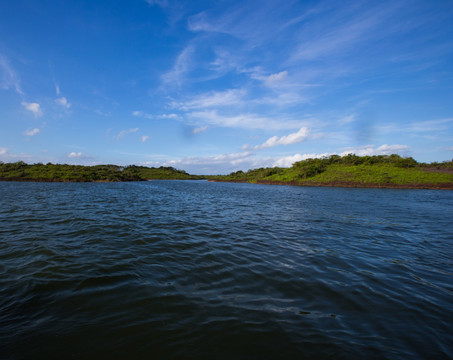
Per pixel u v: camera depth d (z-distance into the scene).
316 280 6.11
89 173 96.94
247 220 14.83
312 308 4.80
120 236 10.12
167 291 5.37
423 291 5.63
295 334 3.99
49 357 3.38
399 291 5.61
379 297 5.30
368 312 4.70
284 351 3.61
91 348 3.59
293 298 5.18
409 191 50.81
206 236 10.52
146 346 3.66
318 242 9.81
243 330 4.07
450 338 3.96
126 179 108.25
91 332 3.93
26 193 30.77
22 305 4.66
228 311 4.63
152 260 7.35
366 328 4.20
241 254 8.08
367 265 7.29
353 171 78.06
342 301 5.09
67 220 13.19
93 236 9.97
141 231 11.11
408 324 4.33
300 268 6.91
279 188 62.88
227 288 5.58
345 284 5.92
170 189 52.28
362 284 5.94
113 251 8.11
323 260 7.63
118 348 3.61
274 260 7.55
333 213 18.22
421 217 16.81
